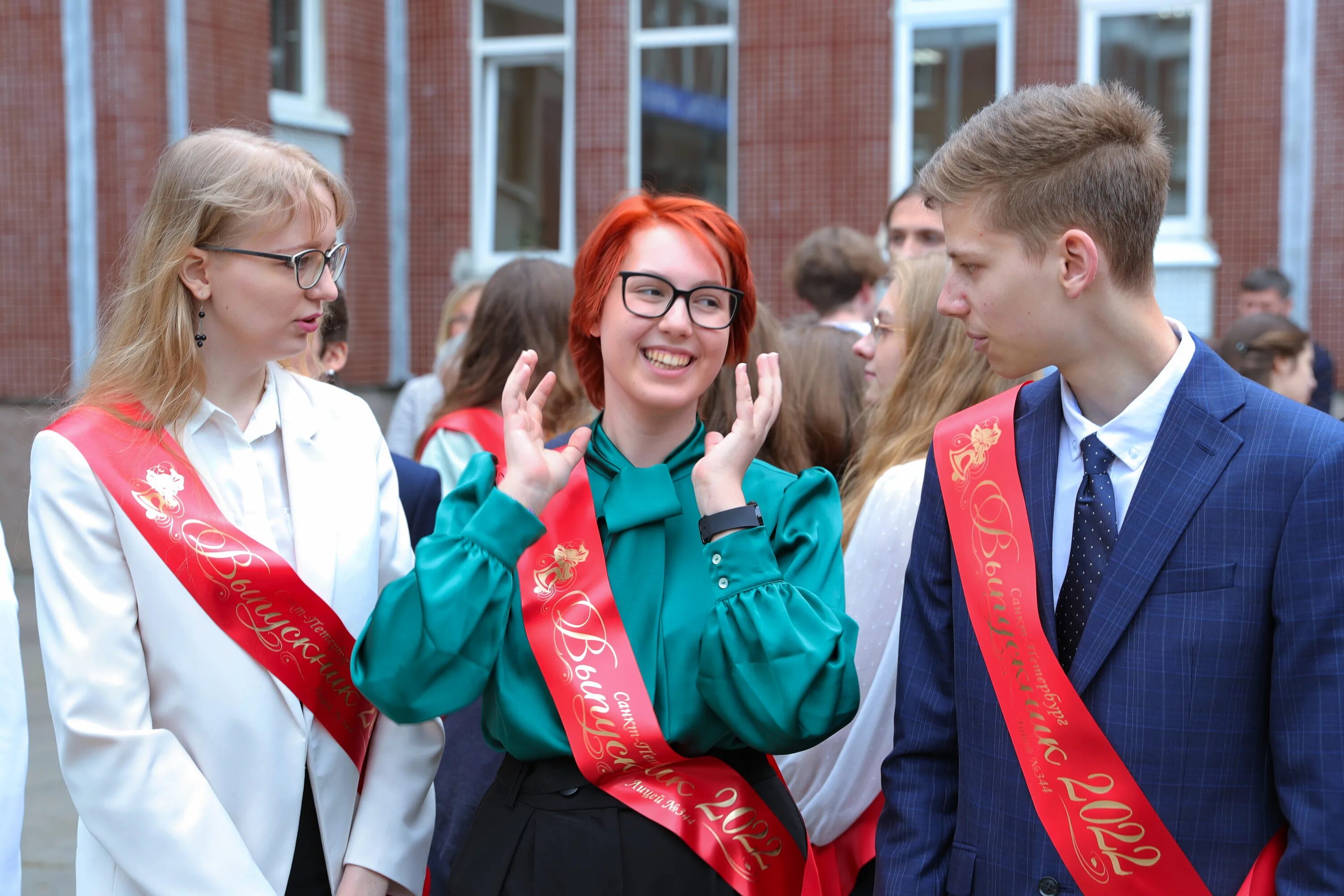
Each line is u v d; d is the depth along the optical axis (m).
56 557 1.59
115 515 1.61
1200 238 7.39
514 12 8.71
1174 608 1.36
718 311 1.67
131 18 7.17
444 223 8.74
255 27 7.69
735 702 1.56
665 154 8.41
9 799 1.53
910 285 2.29
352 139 8.34
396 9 8.66
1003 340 1.46
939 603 1.61
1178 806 1.35
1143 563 1.38
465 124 8.66
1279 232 7.05
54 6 7.31
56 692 1.57
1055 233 1.40
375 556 1.79
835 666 1.54
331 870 1.69
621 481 1.70
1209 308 7.27
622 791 1.58
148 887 1.53
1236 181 7.12
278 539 1.74
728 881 1.56
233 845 1.56
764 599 1.56
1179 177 7.46
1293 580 1.31
